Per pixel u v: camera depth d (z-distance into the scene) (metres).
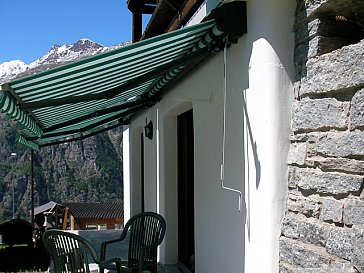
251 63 4.27
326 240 3.40
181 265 8.52
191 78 6.61
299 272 3.65
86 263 5.27
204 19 4.44
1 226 14.62
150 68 5.34
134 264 6.82
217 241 5.38
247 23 4.33
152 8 11.31
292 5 4.04
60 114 7.35
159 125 9.24
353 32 3.73
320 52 3.62
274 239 3.96
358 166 3.19
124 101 9.52
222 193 5.20
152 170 10.11
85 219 18.02
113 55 4.14
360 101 3.16
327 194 3.46
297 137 3.88
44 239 5.41
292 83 4.02
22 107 4.62
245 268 4.45
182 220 8.80
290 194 3.94
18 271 11.53
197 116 6.29
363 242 3.01
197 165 6.25
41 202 62.06
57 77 4.18
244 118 4.48
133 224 7.09
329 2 3.48
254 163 4.22
